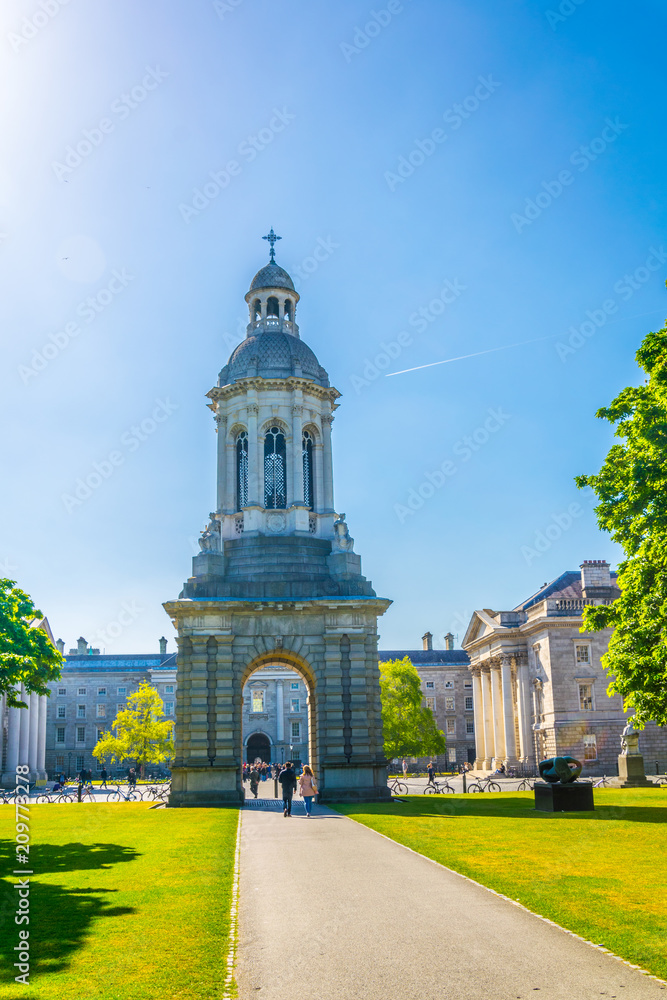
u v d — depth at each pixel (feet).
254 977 43.45
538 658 291.79
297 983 42.55
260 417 184.55
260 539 175.32
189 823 114.52
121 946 48.24
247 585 165.07
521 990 41.27
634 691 119.24
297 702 436.76
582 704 276.82
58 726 442.50
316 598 163.12
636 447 113.39
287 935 51.01
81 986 41.55
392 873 69.82
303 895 61.77
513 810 123.34
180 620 161.27
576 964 44.70
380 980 42.86
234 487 186.19
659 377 107.24
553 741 274.36
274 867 73.97
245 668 163.32
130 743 329.11
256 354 189.78
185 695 157.79
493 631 314.96
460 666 458.91
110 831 105.50
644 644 115.55
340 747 157.07
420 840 88.22
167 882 66.90
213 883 66.13
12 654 140.36
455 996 40.60
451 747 448.65
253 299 201.46
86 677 449.48
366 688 160.45
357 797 153.28
